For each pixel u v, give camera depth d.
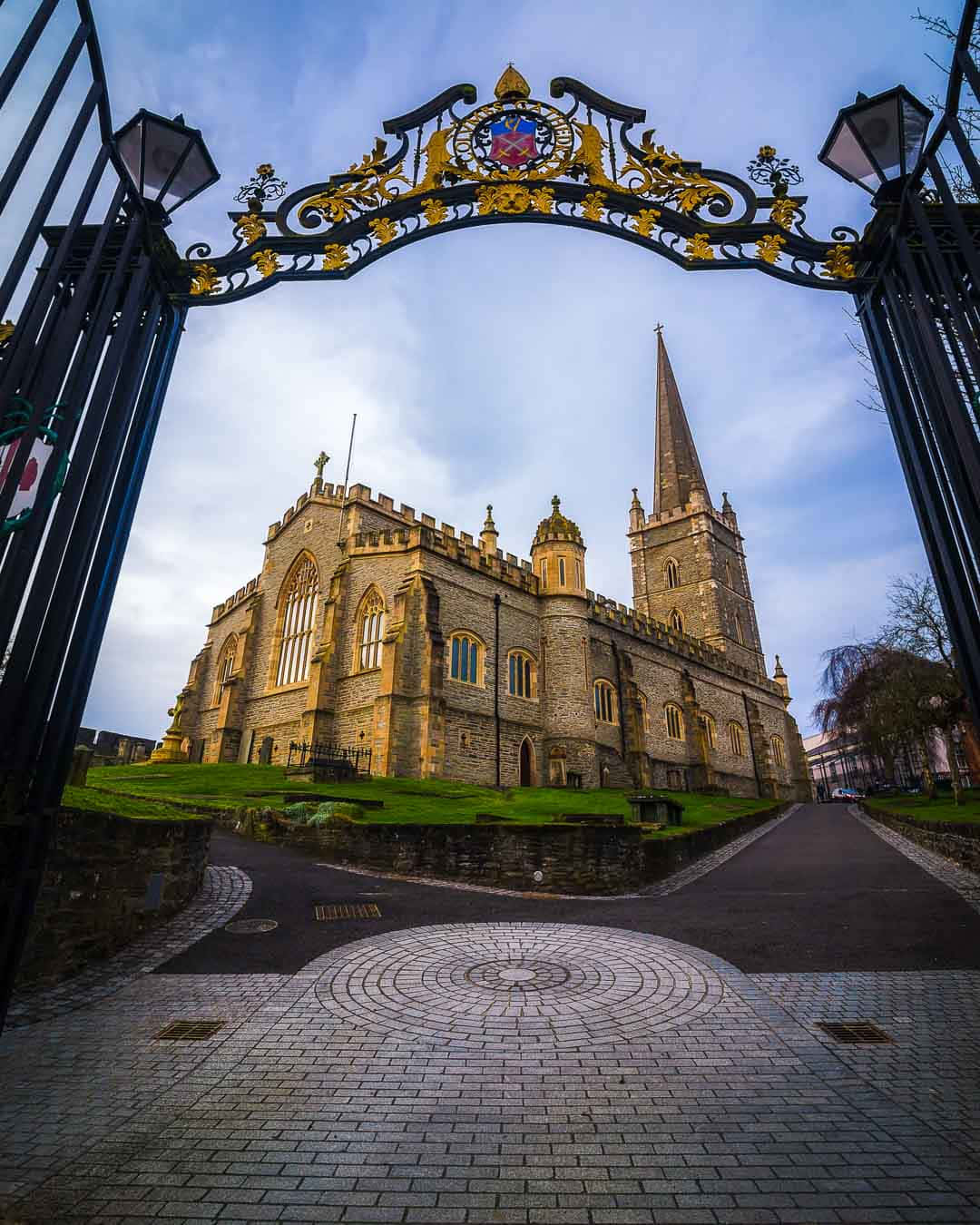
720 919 9.56
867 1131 3.68
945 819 19.17
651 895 12.00
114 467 3.23
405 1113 3.93
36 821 2.75
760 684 57.69
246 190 4.31
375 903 10.44
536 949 7.84
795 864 15.58
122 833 7.74
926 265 3.76
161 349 3.88
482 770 31.03
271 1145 3.55
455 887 12.28
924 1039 5.06
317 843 14.77
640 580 66.19
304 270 4.17
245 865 13.05
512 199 4.25
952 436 3.36
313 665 31.28
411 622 29.64
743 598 66.62
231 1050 4.90
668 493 70.38
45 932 6.36
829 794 72.25
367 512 34.97
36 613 2.84
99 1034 5.20
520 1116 3.89
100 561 3.21
